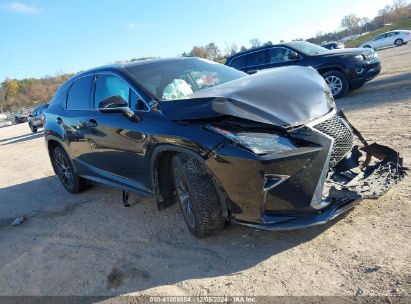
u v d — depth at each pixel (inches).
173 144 139.3
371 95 389.1
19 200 262.7
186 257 142.3
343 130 144.9
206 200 137.8
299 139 128.1
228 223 155.9
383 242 124.1
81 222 198.5
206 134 130.6
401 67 577.3
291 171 122.0
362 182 136.0
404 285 104.3
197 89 173.2
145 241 161.6
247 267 128.2
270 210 126.1
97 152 195.0
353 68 397.1
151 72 178.2
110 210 205.8
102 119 183.8
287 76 161.9
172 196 159.6
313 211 124.6
